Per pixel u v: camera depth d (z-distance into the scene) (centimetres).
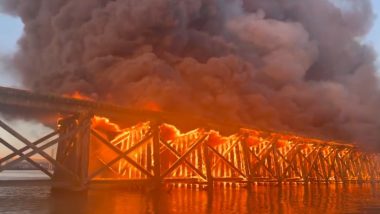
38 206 1569
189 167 3058
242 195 2356
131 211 1477
